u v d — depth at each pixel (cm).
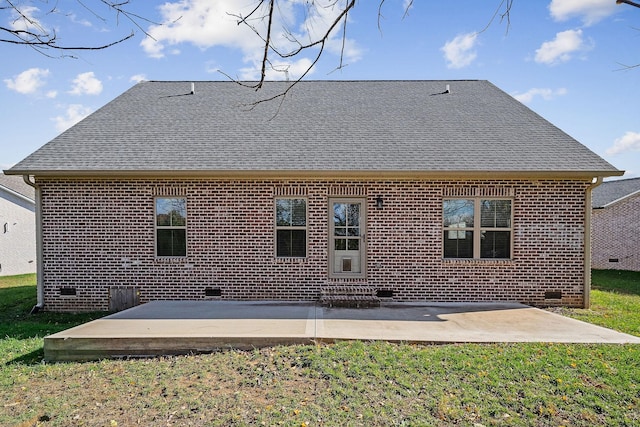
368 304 923
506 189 992
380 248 1004
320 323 757
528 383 514
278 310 878
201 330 694
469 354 605
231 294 1008
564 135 1077
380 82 1411
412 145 1042
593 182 978
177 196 1011
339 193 1004
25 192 2108
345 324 753
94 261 1008
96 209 1003
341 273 1021
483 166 963
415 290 1003
